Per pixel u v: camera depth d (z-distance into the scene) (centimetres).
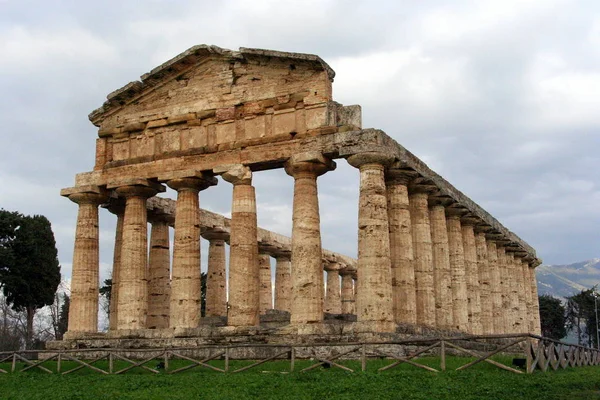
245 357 3575
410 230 4100
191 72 4344
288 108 3991
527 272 7356
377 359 3188
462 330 4844
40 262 7269
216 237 5731
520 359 2719
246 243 3956
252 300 3903
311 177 3878
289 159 3912
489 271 5909
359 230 3703
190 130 4284
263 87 4094
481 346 4200
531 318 7288
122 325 4244
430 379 2373
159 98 4438
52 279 7394
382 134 3762
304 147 3875
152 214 5075
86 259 4462
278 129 3991
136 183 4334
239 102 4138
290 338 3541
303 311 3681
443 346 2595
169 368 3222
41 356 4234
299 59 3922
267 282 6494
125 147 4509
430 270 4325
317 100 3909
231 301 3894
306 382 2481
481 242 5638
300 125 3928
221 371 2897
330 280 7744
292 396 2181
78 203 4578
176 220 4209
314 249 3781
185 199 4212
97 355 4025
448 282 4650
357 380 2409
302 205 3819
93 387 2611
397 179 4084
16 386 2814
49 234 7450
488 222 5600
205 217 5431
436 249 4666
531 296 7431
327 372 2692
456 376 2430
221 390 2373
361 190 3738
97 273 4525
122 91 4456
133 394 2388
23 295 7194
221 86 4222
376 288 3588
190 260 4122
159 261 5066
